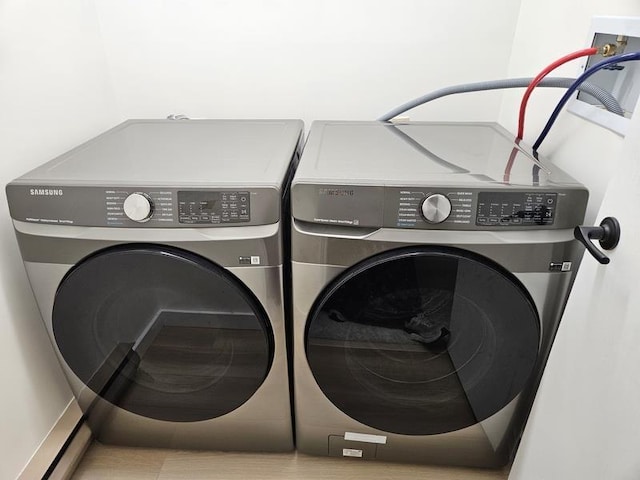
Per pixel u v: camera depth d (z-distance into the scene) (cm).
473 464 127
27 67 118
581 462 80
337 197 93
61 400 133
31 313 120
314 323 103
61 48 131
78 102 140
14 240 114
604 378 75
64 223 98
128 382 121
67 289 103
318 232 96
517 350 104
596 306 79
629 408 68
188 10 147
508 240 93
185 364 116
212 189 94
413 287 99
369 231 95
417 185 91
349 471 128
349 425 121
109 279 102
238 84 157
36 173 102
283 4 145
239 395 119
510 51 149
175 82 158
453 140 126
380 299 101
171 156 114
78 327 109
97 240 99
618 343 72
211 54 153
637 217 69
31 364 120
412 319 104
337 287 98
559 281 98
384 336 107
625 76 99
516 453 116
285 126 143
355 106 159
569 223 93
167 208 95
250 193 94
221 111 160
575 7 113
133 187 95
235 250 98
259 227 96
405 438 123
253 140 127
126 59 155
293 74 155
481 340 106
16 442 116
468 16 145
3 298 110
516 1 142
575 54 105
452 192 91
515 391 109
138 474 127
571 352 86
